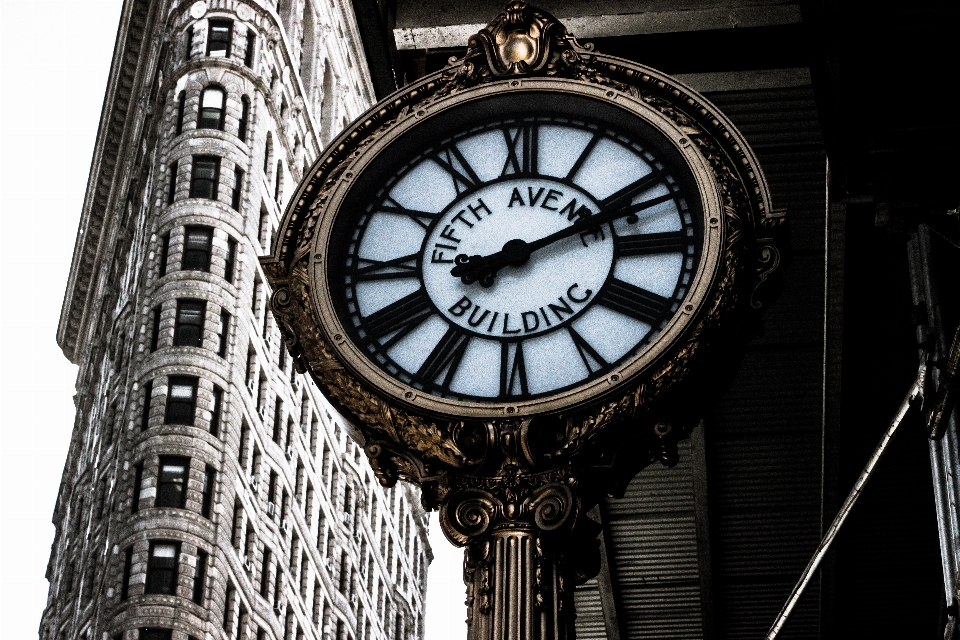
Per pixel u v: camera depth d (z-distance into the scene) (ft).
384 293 18.94
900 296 28.58
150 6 284.20
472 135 19.99
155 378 215.31
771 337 31.07
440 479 17.38
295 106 263.29
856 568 33.12
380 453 17.75
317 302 18.75
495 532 16.94
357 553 270.67
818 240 30.19
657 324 18.02
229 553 209.26
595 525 17.38
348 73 304.91
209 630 200.44
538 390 17.81
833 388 30.17
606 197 19.12
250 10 252.21
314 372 18.31
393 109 20.35
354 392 17.98
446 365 18.22
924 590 33.09
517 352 18.11
